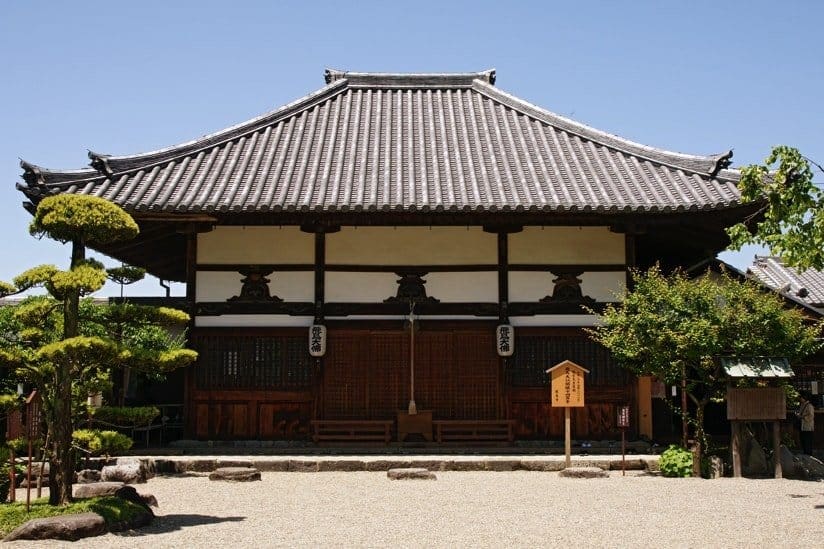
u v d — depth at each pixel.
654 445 18.92
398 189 19.03
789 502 12.66
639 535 10.06
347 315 19.27
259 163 20.45
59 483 10.85
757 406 15.73
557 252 19.53
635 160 20.89
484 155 21.20
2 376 16.14
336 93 24.56
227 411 18.97
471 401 19.14
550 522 10.90
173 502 12.67
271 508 12.09
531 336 19.28
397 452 18.23
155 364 10.98
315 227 19.30
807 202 12.20
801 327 16.72
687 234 20.88
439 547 9.37
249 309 19.19
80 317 11.23
